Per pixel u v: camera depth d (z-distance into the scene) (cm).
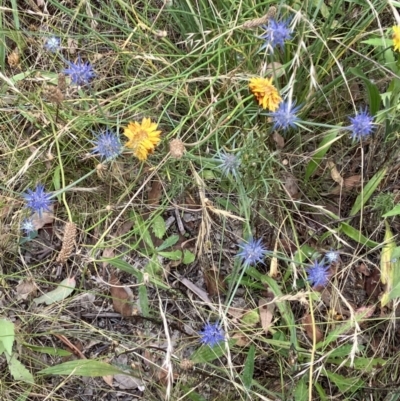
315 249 85
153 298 86
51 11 99
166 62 83
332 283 81
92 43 94
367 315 82
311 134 91
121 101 87
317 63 86
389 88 85
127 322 86
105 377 83
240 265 80
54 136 78
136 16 87
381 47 87
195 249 85
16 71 95
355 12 92
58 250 89
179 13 92
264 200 82
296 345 77
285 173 87
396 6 87
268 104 69
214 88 89
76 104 88
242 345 81
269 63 86
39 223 88
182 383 81
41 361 84
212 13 90
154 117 88
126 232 87
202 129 86
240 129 81
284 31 72
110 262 76
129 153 85
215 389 81
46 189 88
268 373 81
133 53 86
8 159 88
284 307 79
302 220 87
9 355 76
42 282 86
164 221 88
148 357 83
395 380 81
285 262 85
